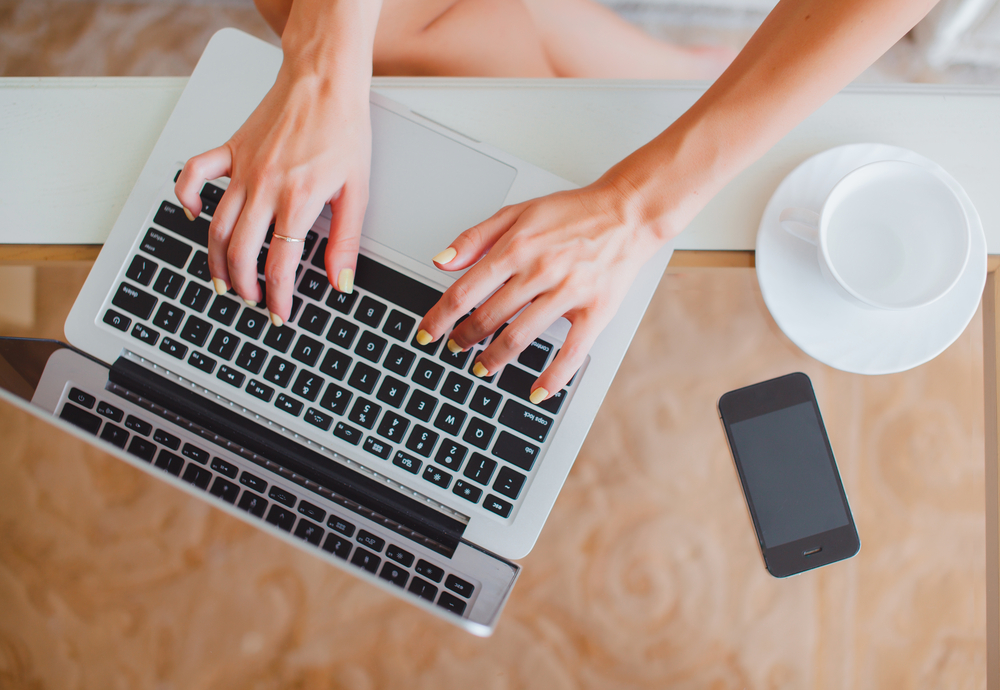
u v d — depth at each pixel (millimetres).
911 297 513
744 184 560
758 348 635
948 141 562
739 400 630
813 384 632
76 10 988
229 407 522
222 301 520
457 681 661
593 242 503
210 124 543
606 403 647
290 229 490
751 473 626
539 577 646
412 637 679
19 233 556
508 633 652
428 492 512
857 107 568
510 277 498
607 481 645
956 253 493
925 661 617
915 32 921
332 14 530
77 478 704
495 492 510
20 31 989
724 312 634
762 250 535
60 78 571
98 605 696
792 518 622
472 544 512
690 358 641
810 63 476
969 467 624
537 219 504
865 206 526
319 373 515
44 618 694
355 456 514
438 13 737
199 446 524
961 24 872
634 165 517
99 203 559
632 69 777
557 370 486
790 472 624
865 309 521
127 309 522
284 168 497
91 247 558
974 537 620
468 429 511
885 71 940
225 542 704
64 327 529
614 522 644
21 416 706
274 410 515
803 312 528
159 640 693
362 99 528
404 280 521
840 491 620
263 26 993
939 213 504
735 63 518
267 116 515
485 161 542
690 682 630
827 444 624
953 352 633
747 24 953
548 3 760
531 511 508
